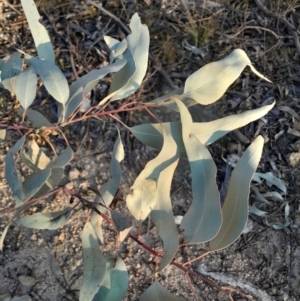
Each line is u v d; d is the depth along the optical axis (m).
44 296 0.48
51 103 0.53
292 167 0.55
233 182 0.38
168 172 0.38
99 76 0.38
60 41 0.56
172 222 0.37
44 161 0.42
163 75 0.56
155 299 0.39
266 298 0.50
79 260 0.49
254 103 0.57
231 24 0.60
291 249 0.52
